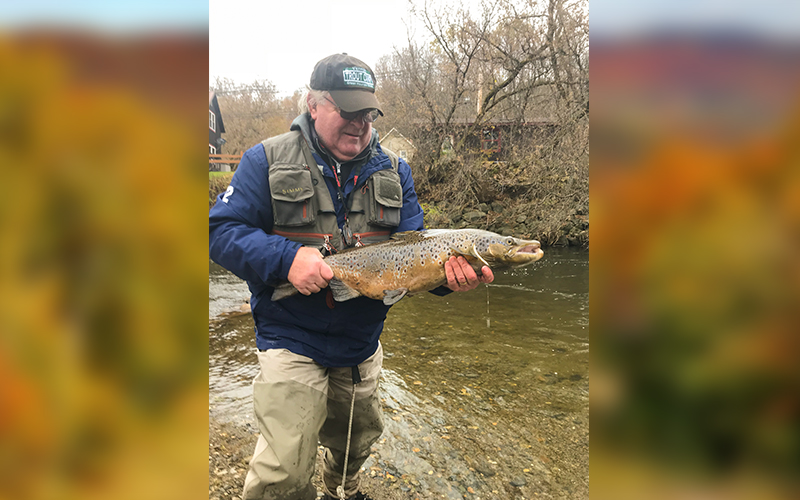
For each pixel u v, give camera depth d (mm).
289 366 1947
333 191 2131
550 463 2863
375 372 2301
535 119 15938
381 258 2043
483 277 2064
